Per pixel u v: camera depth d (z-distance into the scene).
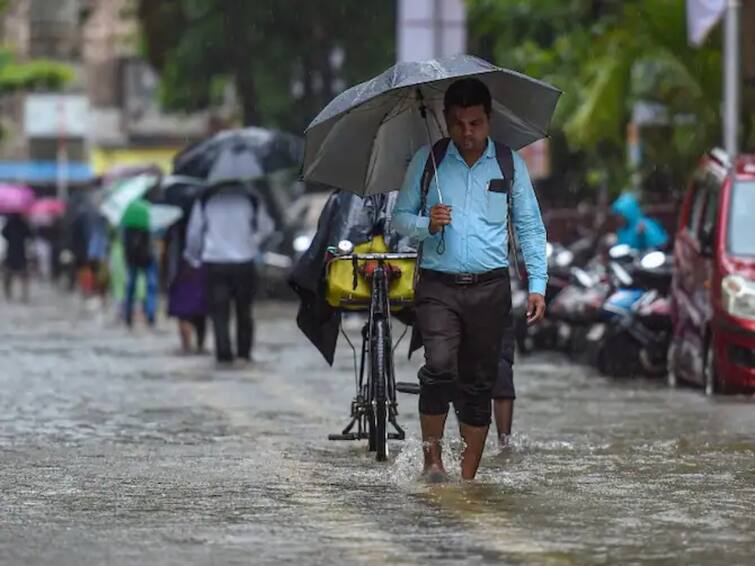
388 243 31.58
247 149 55.38
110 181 101.81
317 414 39.50
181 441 34.28
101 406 41.59
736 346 43.69
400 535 23.25
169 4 123.62
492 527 23.84
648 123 74.44
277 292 101.44
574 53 77.31
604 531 23.52
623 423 37.50
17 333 72.75
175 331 74.00
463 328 27.53
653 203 76.88
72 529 23.91
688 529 23.67
